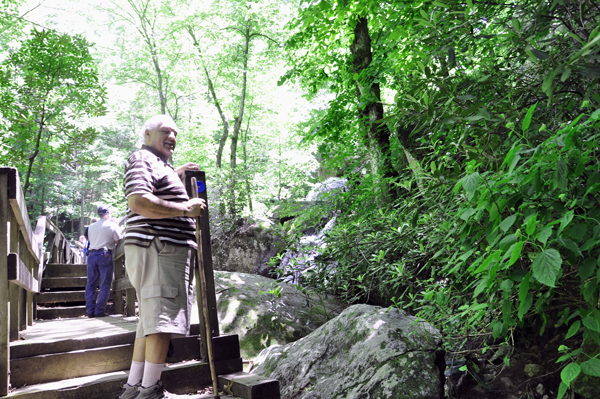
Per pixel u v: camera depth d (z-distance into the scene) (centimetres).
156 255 265
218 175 1474
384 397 320
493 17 328
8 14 1089
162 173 279
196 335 341
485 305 249
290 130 1778
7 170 272
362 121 820
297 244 662
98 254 559
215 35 1584
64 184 2664
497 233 223
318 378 377
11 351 299
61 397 271
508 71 302
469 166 232
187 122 1877
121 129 2800
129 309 515
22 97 707
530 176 193
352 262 577
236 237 1288
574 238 193
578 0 269
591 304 202
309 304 636
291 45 901
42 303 642
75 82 752
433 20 305
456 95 288
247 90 1773
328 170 930
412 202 360
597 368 167
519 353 386
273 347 476
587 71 203
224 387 297
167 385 295
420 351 345
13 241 312
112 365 322
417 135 764
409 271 447
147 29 1736
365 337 381
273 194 1778
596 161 201
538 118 294
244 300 612
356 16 750
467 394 391
